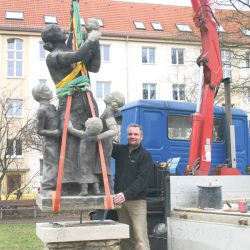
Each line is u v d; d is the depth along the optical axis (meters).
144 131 6.93
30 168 28.48
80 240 4.13
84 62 4.54
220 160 7.34
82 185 4.30
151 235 5.95
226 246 4.69
